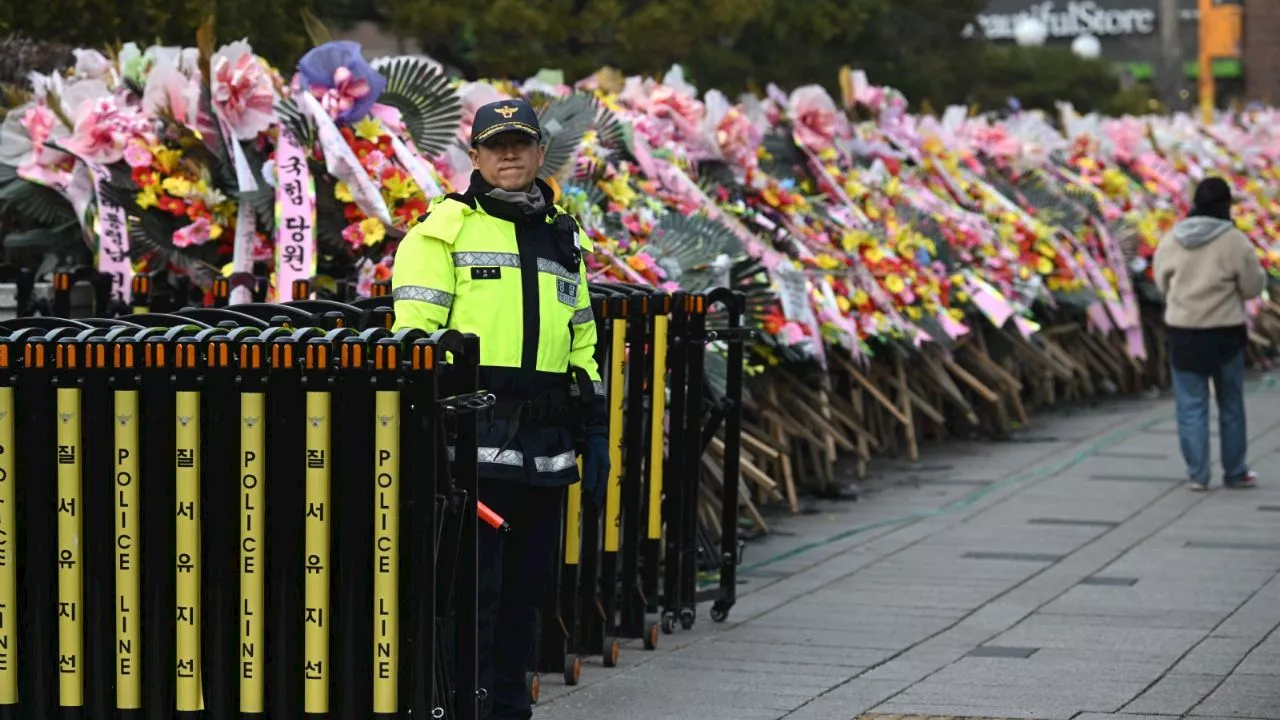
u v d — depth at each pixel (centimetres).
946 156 4831
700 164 3800
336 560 1611
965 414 4450
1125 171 5856
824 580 2909
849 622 2584
